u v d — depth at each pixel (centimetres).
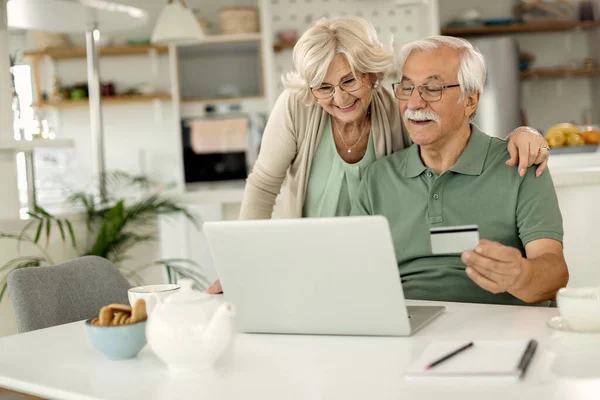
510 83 611
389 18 608
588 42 677
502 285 148
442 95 187
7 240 292
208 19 667
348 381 113
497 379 107
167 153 675
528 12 652
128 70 667
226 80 652
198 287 390
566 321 135
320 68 200
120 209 335
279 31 615
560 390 102
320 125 223
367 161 221
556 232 183
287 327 146
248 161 634
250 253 142
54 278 192
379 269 133
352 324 141
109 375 125
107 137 675
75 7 357
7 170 310
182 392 113
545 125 683
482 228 190
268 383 115
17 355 142
